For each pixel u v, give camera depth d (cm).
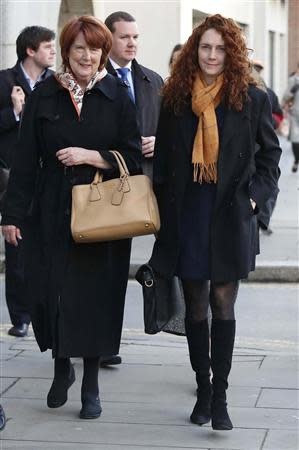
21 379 834
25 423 723
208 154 670
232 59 670
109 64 859
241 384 815
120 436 695
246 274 681
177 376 843
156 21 2123
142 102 859
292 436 693
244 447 672
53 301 712
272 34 3916
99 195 692
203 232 678
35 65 961
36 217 723
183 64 683
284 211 1884
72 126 707
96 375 737
